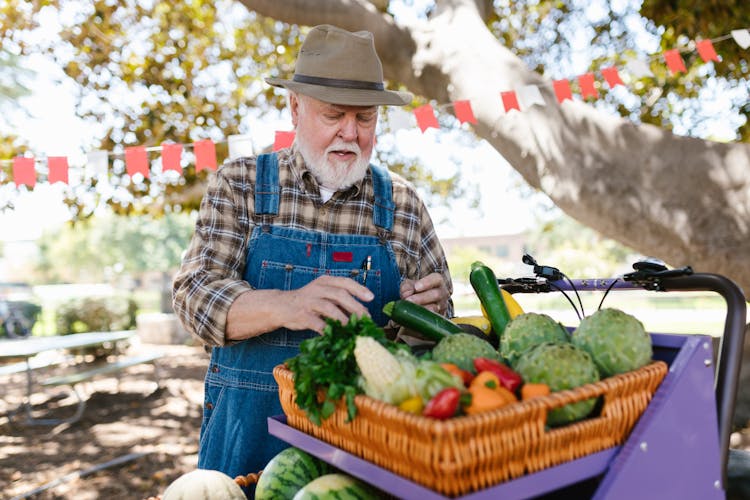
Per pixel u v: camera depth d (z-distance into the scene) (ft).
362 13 16.19
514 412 3.05
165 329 46.57
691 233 12.73
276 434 4.48
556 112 14.38
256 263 6.63
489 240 175.73
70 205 24.84
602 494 3.36
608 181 13.46
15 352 22.90
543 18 25.68
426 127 12.21
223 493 4.44
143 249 175.94
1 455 19.79
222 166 6.89
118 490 16.71
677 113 24.53
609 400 3.48
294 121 7.16
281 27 26.17
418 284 6.21
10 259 174.81
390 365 3.36
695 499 3.69
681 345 3.99
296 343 6.40
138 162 11.11
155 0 24.31
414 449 3.05
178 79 25.20
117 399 27.43
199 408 25.66
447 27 16.33
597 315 3.98
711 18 18.35
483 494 3.03
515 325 4.31
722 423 4.24
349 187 6.93
